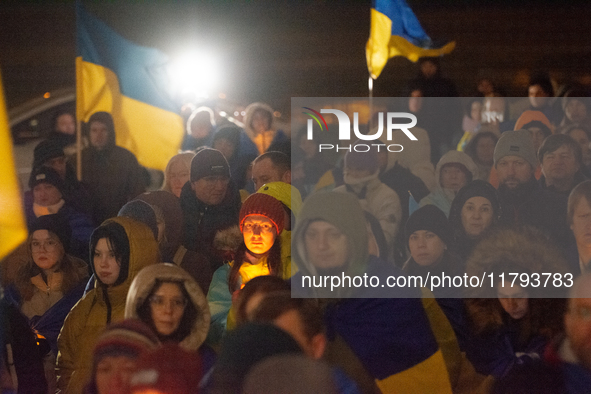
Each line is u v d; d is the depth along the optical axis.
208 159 8.75
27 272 8.46
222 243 8.47
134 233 7.23
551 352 6.64
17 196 7.60
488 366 6.80
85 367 6.88
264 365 3.88
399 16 12.37
